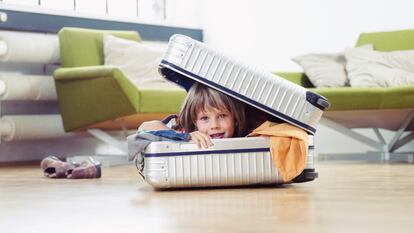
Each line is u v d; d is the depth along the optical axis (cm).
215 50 221
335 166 365
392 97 387
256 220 147
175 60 221
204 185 224
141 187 244
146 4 567
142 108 404
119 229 139
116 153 523
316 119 226
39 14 471
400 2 488
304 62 451
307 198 194
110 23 517
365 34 468
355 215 154
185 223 145
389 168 342
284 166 222
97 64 456
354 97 393
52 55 460
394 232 128
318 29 523
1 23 449
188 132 238
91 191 232
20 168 405
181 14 583
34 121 457
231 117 232
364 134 500
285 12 538
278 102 222
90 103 415
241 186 231
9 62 455
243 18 559
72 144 505
